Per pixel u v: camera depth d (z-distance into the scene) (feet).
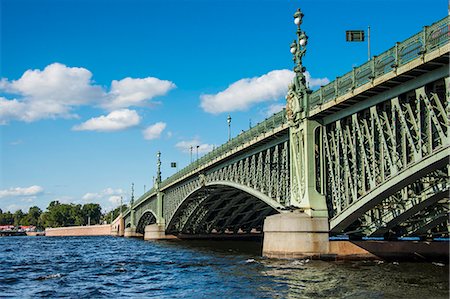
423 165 81.61
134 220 441.27
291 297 70.28
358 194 104.12
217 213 272.31
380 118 96.58
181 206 256.93
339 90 102.42
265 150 146.51
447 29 75.41
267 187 142.82
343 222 106.73
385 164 93.71
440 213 100.68
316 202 113.09
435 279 83.82
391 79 85.56
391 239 113.70
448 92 78.28
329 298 68.44
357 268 98.99
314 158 114.73
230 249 198.18
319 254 110.83
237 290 79.05
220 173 189.78
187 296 76.23
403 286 76.95
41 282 100.27
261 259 123.03
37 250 233.14
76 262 151.33
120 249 223.92
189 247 219.82
